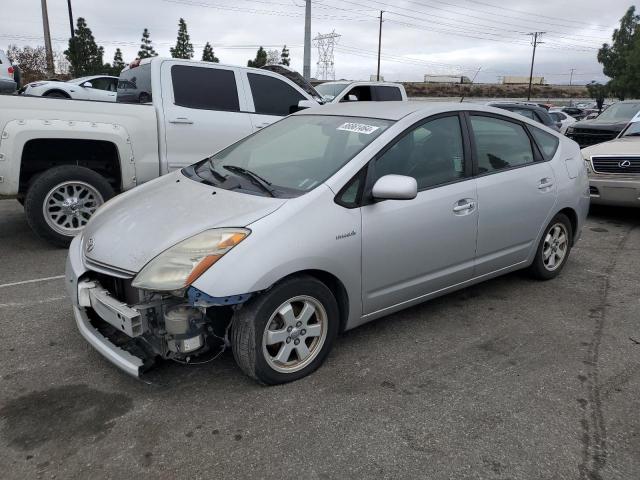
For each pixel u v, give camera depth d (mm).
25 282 4742
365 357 3482
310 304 3131
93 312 3322
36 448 2572
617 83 40531
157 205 3354
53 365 3320
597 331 3957
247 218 2953
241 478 2398
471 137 4043
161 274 2766
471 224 3916
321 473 2436
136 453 2547
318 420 2812
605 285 4941
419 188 3639
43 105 5488
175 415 2836
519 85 88688
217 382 3150
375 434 2711
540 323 4074
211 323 2998
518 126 4543
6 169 5270
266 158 3848
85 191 5762
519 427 2791
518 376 3295
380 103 4207
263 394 3031
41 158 5852
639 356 3584
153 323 2914
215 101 6703
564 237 4996
